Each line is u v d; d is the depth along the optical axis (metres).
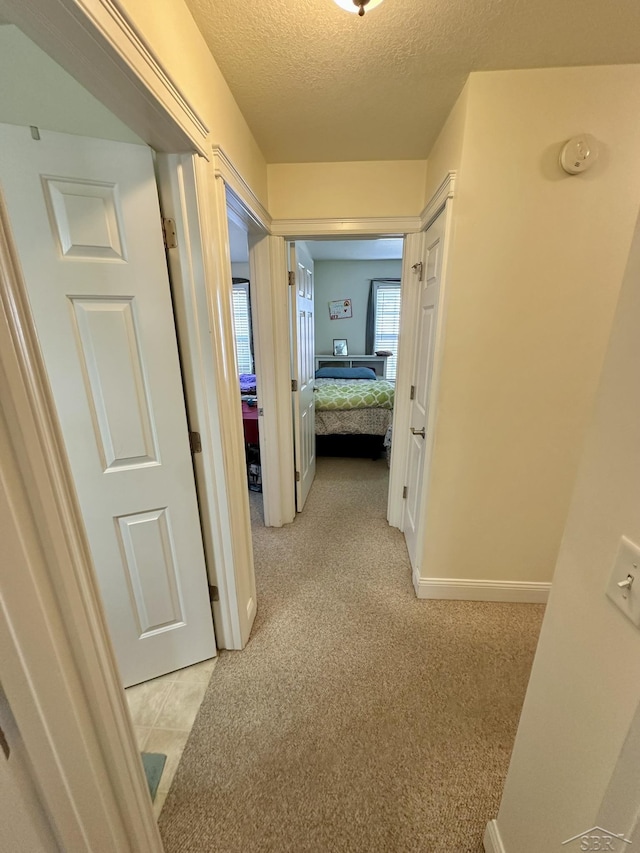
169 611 1.46
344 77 1.33
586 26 1.10
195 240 1.14
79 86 0.94
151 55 0.78
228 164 1.30
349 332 5.90
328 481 3.44
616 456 0.55
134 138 1.02
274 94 1.42
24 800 0.45
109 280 1.09
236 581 1.53
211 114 1.21
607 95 1.30
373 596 1.97
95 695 0.57
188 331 1.22
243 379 4.24
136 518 1.31
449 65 1.27
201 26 1.09
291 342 2.47
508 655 1.60
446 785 1.14
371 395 3.88
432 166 1.86
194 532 1.40
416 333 2.20
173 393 1.24
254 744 1.26
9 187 0.97
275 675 1.51
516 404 1.63
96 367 1.14
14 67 0.90
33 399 0.45
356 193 2.06
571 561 0.67
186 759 1.22
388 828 1.04
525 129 1.34
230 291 1.37
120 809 0.66
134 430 1.23
